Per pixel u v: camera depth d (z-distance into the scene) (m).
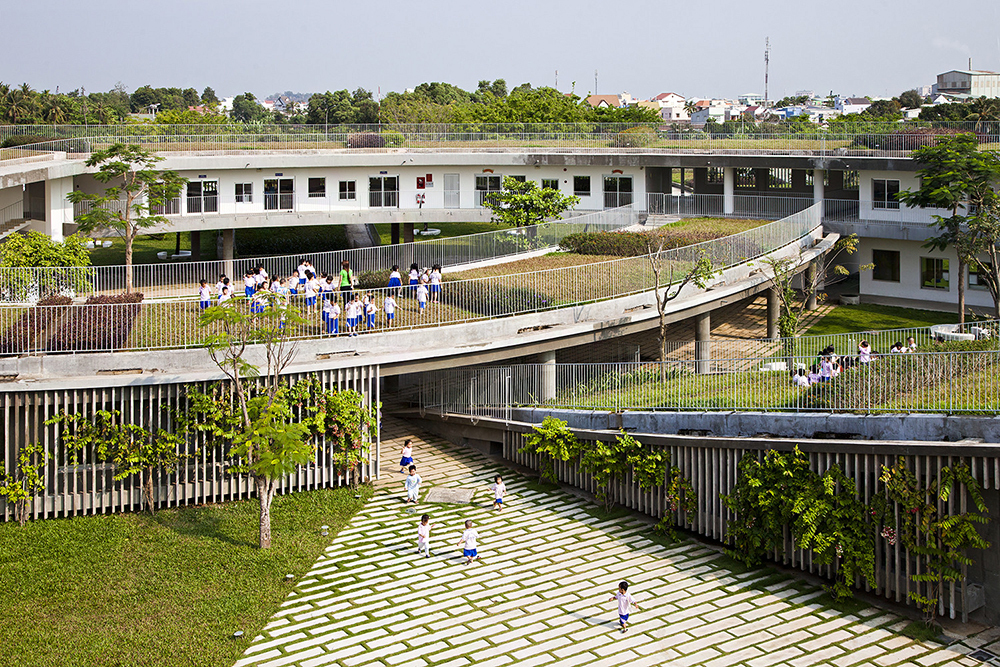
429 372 32.12
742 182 54.72
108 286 33.59
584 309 32.19
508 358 30.41
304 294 30.59
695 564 21.92
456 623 19.34
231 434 24.11
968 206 40.81
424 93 134.38
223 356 25.94
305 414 26.75
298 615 19.72
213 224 45.72
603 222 44.09
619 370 27.62
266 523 22.72
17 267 29.03
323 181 48.34
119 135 46.06
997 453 17.94
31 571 21.14
